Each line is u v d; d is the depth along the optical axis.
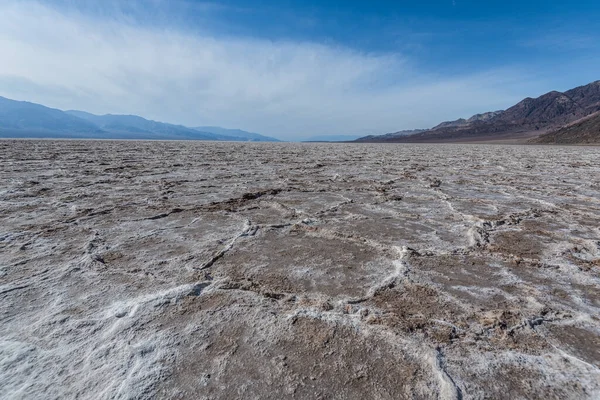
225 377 1.10
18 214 3.04
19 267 1.91
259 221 3.02
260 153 12.85
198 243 2.40
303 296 1.65
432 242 2.52
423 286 1.79
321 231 2.74
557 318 1.49
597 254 2.31
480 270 2.01
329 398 1.02
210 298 1.60
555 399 1.03
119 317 1.43
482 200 4.11
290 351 1.23
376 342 1.29
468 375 1.13
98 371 1.11
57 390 1.03
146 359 1.17
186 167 7.23
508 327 1.41
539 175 6.77
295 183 5.32
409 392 1.04
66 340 1.27
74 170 6.14
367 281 1.84
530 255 2.27
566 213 3.47
